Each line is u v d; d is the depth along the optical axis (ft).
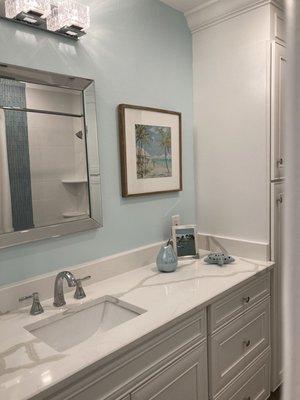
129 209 5.99
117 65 5.64
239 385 5.52
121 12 5.65
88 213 5.24
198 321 4.60
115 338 3.63
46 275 4.79
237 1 6.09
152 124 6.22
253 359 5.87
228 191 6.77
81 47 5.09
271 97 5.93
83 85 5.06
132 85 5.90
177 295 4.77
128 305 4.55
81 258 5.28
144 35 6.06
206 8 6.51
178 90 6.81
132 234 6.07
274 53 5.83
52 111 4.72
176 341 4.26
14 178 4.38
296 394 1.08
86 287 5.21
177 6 6.56
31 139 4.52
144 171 6.13
